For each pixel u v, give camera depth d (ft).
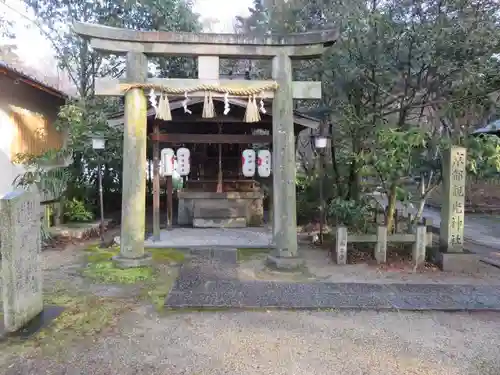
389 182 23.86
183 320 14.20
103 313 14.71
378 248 21.57
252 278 19.02
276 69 20.67
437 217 39.88
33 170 27.76
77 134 29.43
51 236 26.68
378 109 28.22
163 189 52.06
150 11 35.09
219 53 20.38
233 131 33.76
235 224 32.14
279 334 13.14
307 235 29.66
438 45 23.30
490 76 24.48
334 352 11.96
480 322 14.33
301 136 38.99
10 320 12.90
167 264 21.36
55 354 11.68
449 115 25.98
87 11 35.73
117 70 38.34
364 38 24.52
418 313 15.08
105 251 24.30
